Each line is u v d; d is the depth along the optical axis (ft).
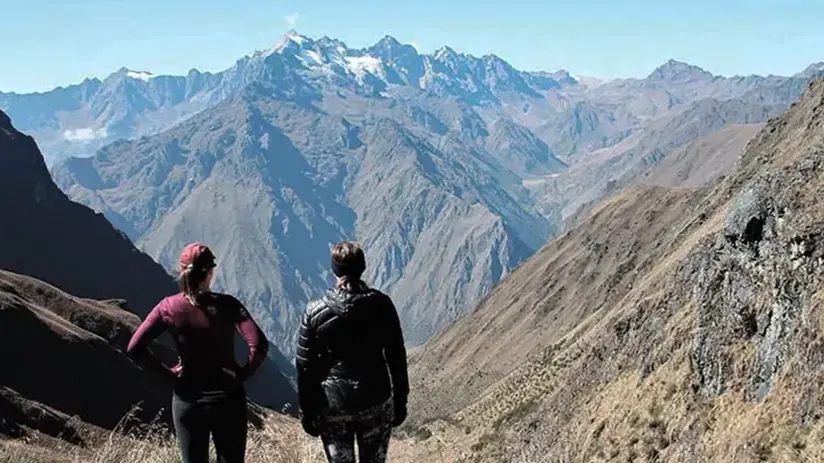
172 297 27.55
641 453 96.73
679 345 111.04
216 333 27.17
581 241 618.85
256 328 27.78
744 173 309.01
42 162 538.47
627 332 152.35
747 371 82.43
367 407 27.55
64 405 147.33
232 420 27.35
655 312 139.03
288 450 37.55
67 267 478.18
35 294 229.04
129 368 174.60
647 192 606.96
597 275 523.29
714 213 302.04
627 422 107.14
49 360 156.04
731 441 75.87
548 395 199.21
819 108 258.57
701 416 87.04
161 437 40.83
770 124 343.05
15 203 469.16
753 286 86.84
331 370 27.61
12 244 442.91
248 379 27.48
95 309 234.79
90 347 168.04
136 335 26.94
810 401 67.21
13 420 98.22
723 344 88.84
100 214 585.63
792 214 83.20
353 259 27.96
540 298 568.41
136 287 541.34
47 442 54.49
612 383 133.28
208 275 27.58
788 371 72.54
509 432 185.88
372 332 27.68
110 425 152.56
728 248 94.48
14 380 144.66
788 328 76.23
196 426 27.04
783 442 67.05
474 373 498.69
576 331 320.50
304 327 27.71
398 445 83.97
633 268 442.91
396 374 28.55
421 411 481.05
